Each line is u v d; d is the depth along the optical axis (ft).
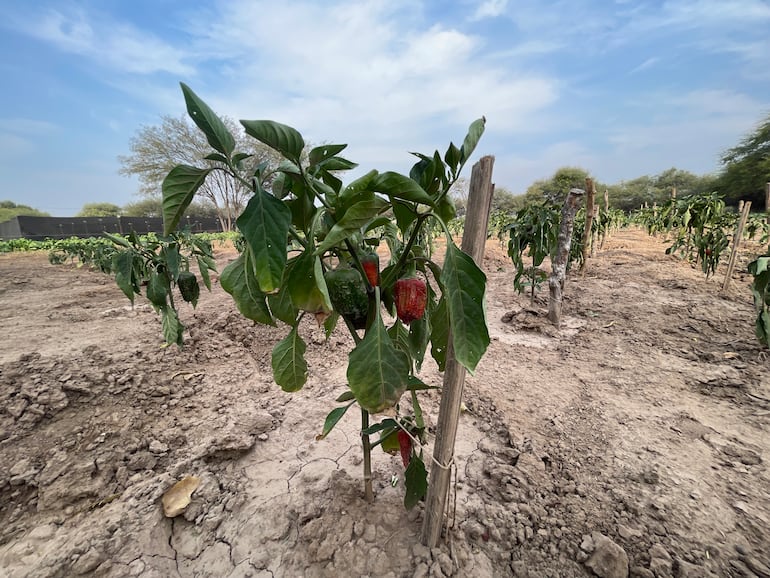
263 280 2.86
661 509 5.55
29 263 40.98
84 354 10.45
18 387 8.21
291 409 8.61
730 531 5.18
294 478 6.48
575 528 5.30
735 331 12.84
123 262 8.55
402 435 5.02
